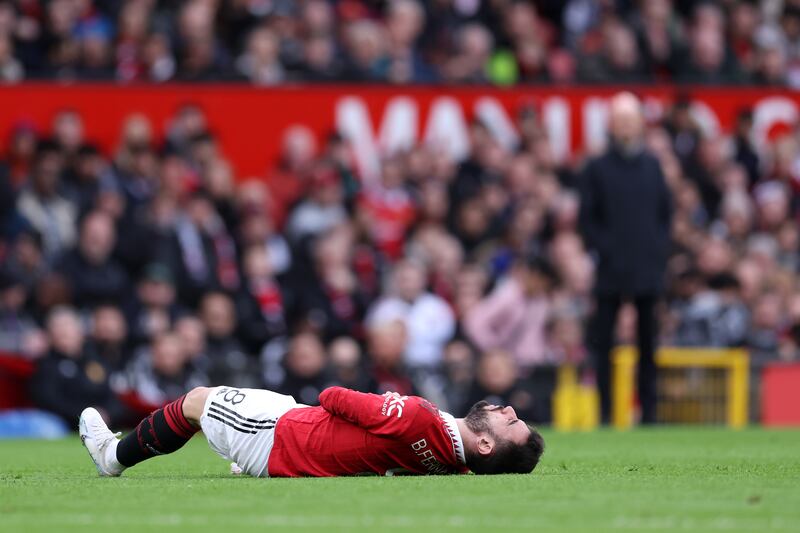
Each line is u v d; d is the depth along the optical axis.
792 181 70.81
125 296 56.88
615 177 49.12
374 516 18.84
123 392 50.72
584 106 67.69
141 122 61.19
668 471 27.47
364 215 62.84
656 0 74.00
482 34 71.31
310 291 59.94
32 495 21.55
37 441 44.25
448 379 52.22
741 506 20.31
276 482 23.16
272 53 65.94
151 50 64.75
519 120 66.88
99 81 63.84
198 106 63.06
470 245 64.50
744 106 70.19
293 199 62.81
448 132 66.00
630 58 72.81
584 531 17.59
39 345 52.06
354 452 24.05
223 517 18.70
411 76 68.94
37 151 59.28
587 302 62.50
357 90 65.12
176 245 58.50
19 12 64.12
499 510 19.61
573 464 30.09
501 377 52.12
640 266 49.06
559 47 73.62
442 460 24.30
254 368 52.06
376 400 24.02
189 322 52.50
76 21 65.19
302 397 50.97
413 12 69.88
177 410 24.80
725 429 49.34
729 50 75.06
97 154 60.16
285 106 64.25
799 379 56.28
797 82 76.94
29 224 58.16
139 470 28.67
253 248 59.84
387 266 62.53
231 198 60.75
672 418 54.88
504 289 59.16
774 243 70.12
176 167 60.50
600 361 50.00
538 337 58.94
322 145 64.44
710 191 69.12
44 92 61.44
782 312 65.19
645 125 68.94
